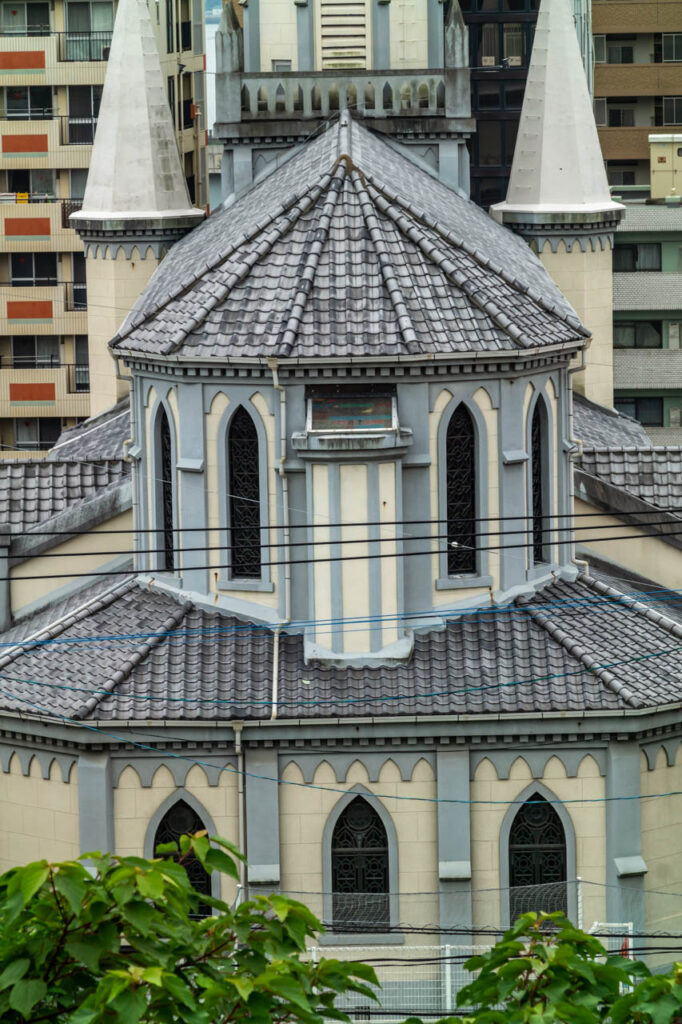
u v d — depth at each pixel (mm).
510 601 76875
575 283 101812
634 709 72250
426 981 72625
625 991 47219
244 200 89938
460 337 74438
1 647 79312
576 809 73375
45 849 75250
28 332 166375
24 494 85875
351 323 74312
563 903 73625
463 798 72938
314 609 74250
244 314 75500
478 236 84250
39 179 166375
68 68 164375
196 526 76562
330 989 46594
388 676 73625
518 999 43062
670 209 164125
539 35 102062
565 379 80125
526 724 72500
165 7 170500
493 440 76125
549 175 101250
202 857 41094
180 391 76125
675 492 84438
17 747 75312
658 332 166750
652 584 83938
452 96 92625
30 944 40000
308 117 91375
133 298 101062
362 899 73312
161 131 100688
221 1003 40844
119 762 73312
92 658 75688
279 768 73125
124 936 41188
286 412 74125
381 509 73562
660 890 74688
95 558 83562
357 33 93500
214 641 75438
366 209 78000
